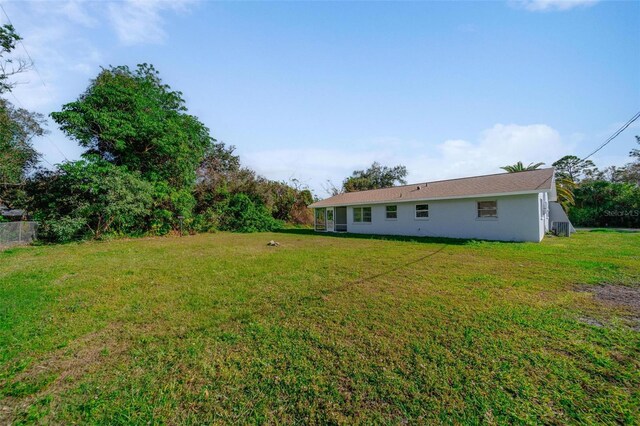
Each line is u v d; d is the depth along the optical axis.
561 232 14.88
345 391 2.30
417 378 2.44
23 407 2.20
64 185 15.15
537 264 7.08
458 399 2.17
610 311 3.88
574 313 3.82
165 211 18.03
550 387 2.29
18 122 18.33
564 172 38.81
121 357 2.94
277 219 27.42
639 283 5.25
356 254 9.26
